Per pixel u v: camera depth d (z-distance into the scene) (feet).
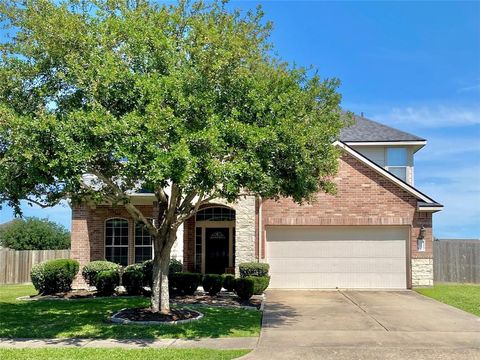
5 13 38.91
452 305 55.88
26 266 90.84
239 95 38.47
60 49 37.40
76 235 73.10
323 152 41.81
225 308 52.26
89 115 33.96
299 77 41.93
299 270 71.36
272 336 39.14
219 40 38.47
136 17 40.06
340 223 70.95
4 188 37.86
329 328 42.50
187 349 34.40
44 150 34.24
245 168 35.35
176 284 61.36
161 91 35.63
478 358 32.48
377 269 70.90
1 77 37.63
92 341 37.27
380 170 70.79
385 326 43.47
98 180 48.57
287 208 71.67
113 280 60.90
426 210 69.72
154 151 33.17
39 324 43.34
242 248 69.41
